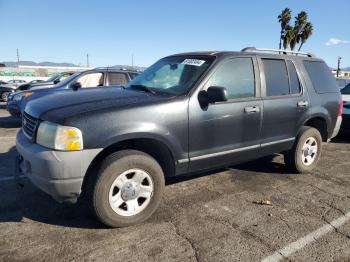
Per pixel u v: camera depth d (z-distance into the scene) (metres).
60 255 3.05
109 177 3.38
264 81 4.70
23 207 3.99
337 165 6.11
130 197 3.55
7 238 3.31
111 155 3.46
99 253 3.11
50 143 3.25
